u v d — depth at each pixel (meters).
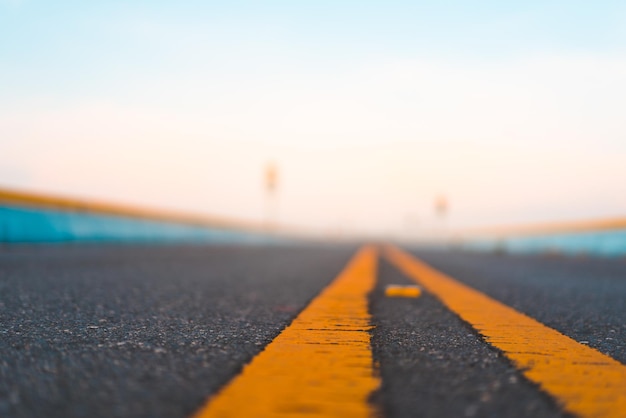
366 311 3.74
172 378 1.84
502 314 3.66
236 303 4.09
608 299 4.80
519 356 2.27
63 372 1.91
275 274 7.34
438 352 2.34
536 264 11.73
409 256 15.96
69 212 15.06
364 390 1.71
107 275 6.22
